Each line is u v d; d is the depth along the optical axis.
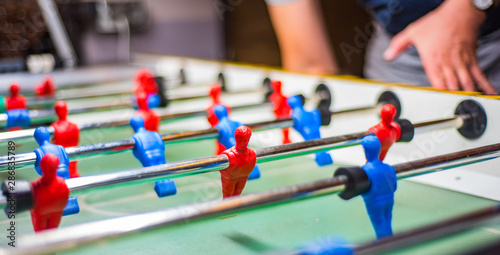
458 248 0.76
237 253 0.79
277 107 1.33
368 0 1.43
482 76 1.17
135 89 1.51
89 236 0.55
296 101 1.16
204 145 1.49
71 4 2.50
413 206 1.00
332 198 1.06
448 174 1.12
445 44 1.24
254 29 2.01
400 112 1.27
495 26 1.12
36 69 2.36
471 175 1.09
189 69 2.26
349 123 1.43
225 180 0.82
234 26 2.18
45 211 0.67
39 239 0.52
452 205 1.01
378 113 1.30
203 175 1.21
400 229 0.88
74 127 1.01
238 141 0.81
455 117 1.11
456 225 0.61
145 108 1.16
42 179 0.67
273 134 1.56
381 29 1.41
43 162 0.66
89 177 0.72
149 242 0.84
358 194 0.74
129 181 0.75
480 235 0.82
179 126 1.79
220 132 1.02
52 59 2.43
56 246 0.52
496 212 0.64
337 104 1.49
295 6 1.72
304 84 1.63
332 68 1.62
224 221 0.93
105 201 1.04
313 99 1.47
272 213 0.98
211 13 2.35
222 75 1.79
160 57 2.49
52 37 2.46
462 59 1.20
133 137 0.93
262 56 1.98
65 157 0.83
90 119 1.77
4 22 2.33
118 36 2.69
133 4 2.69
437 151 1.20
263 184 1.15
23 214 0.95
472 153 0.86
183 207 0.62
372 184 0.73
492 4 1.11
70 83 1.99
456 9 1.19
